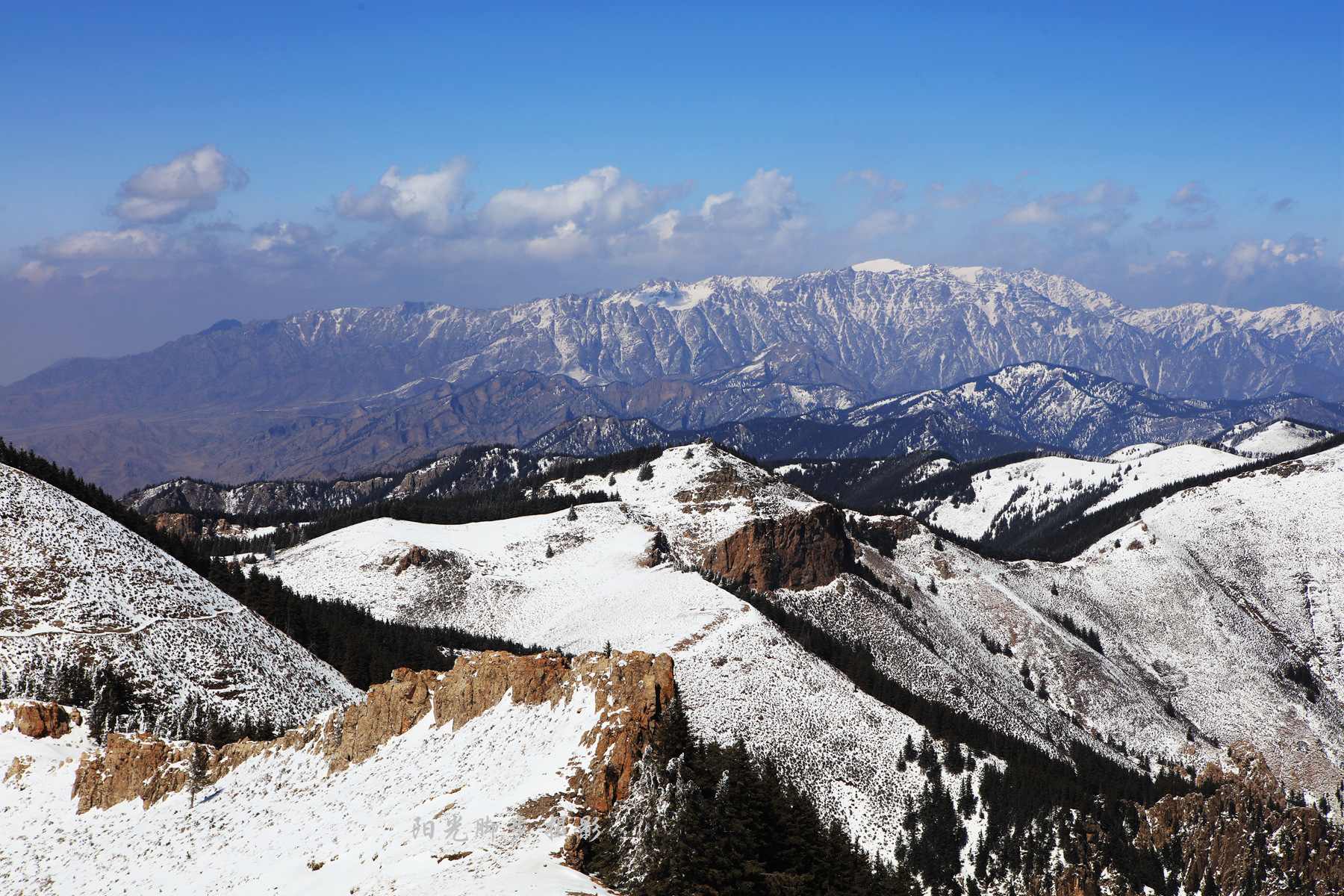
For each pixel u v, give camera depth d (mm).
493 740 76250
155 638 133250
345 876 63562
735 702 152375
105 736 107688
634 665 72000
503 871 56000
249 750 92938
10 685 116188
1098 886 135625
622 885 57312
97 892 77938
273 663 144625
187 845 81125
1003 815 143500
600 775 64312
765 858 67875
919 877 127688
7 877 82625
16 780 96750
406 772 78375
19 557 136625
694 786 63250
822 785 140750
